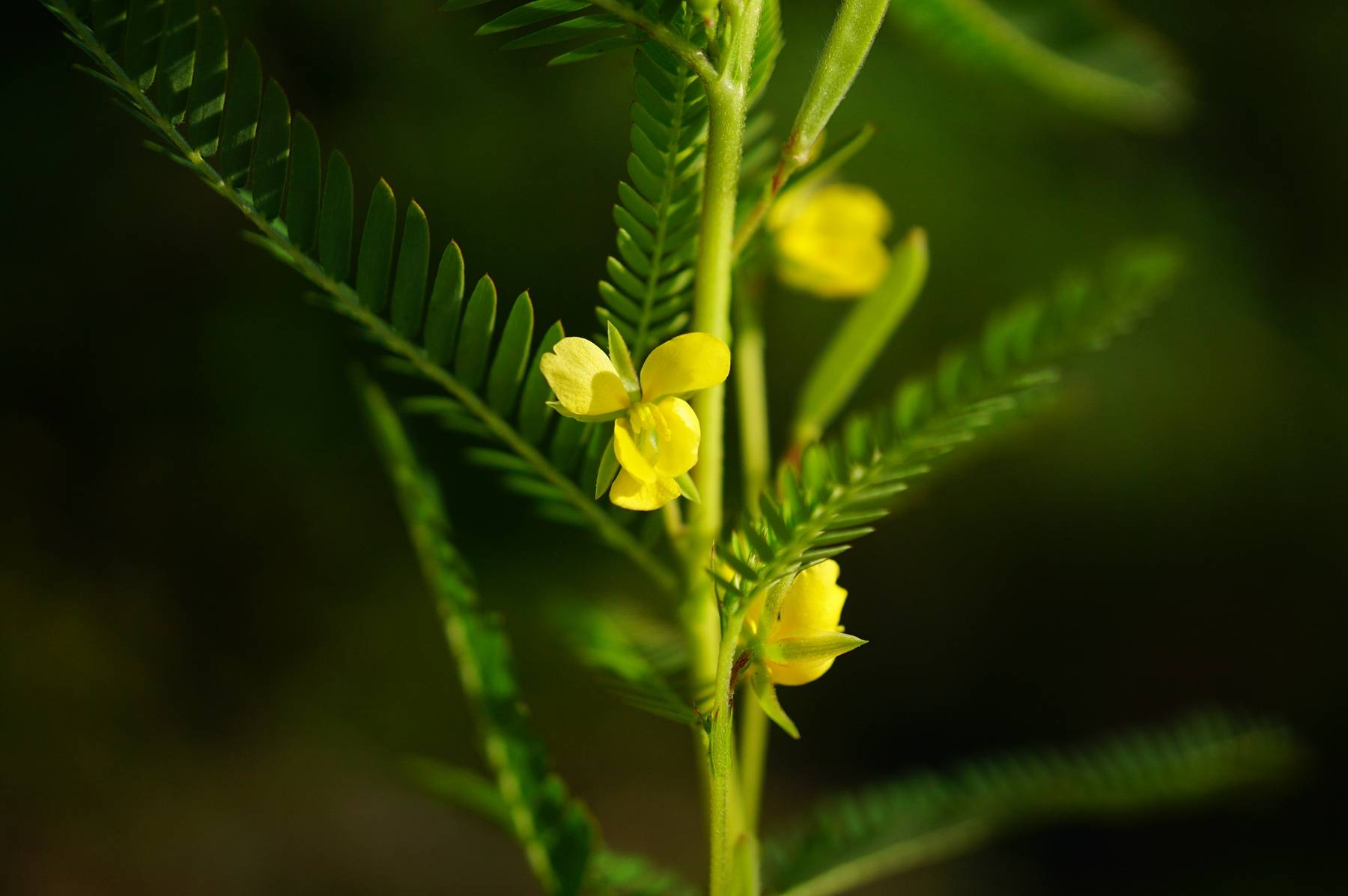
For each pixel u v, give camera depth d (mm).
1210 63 946
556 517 259
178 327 944
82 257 940
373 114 890
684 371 242
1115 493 914
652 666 266
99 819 867
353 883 863
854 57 246
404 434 271
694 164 245
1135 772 292
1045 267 868
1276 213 939
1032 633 963
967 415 250
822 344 866
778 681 245
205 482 938
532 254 876
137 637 919
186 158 242
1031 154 902
